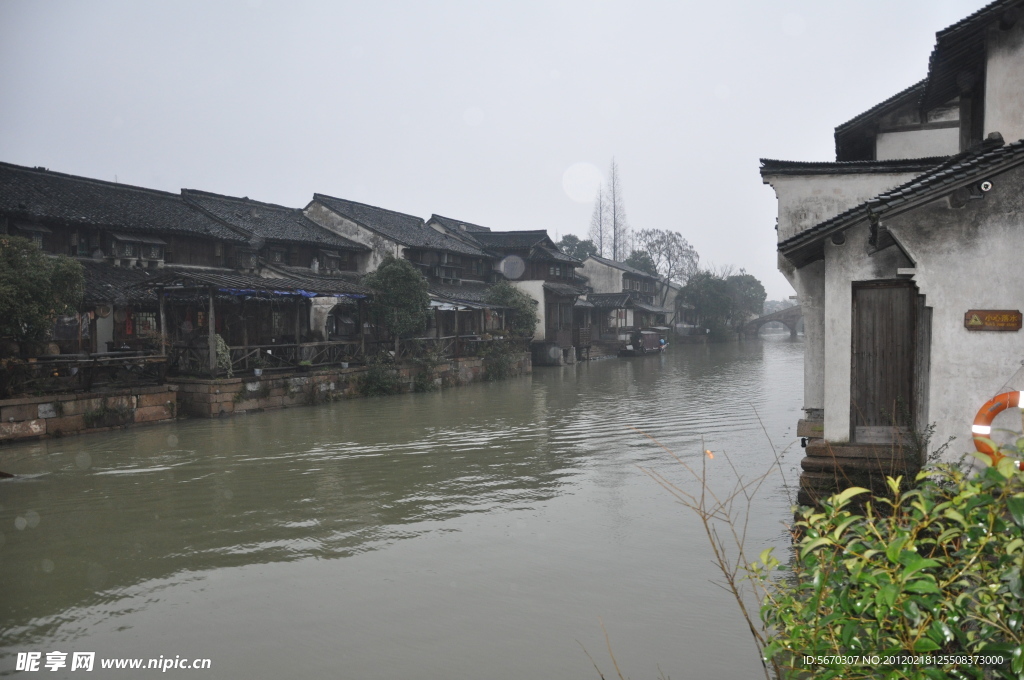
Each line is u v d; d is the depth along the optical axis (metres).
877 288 8.89
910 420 8.64
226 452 15.98
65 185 25.56
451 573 8.59
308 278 28.59
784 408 22.78
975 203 7.07
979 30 9.20
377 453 15.83
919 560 3.03
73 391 18.73
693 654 6.50
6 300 16.23
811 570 3.66
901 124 13.99
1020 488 3.57
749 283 90.81
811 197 11.75
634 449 15.99
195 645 6.91
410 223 42.28
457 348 32.81
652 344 55.34
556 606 7.59
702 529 10.06
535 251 43.88
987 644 3.14
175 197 30.06
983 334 7.08
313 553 9.41
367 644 6.85
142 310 23.84
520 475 13.57
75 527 10.59
